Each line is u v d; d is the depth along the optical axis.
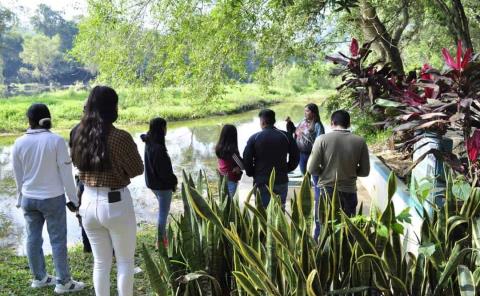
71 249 5.63
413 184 3.36
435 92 4.60
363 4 8.99
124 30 9.60
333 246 2.50
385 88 7.12
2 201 9.98
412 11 10.48
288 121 7.53
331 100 9.97
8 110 27.86
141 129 23.77
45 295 4.20
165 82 9.70
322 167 4.38
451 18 7.93
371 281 2.47
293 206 2.78
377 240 2.52
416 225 4.20
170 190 5.00
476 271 2.42
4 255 5.64
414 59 18.58
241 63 9.54
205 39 9.31
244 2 8.78
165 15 9.38
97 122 3.16
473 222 2.60
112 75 9.73
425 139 4.65
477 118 4.39
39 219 4.28
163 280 2.88
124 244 3.31
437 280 2.48
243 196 7.20
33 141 4.05
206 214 2.44
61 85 66.50
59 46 68.69
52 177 4.10
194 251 2.79
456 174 3.97
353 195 4.37
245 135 19.36
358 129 9.44
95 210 3.21
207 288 2.80
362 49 7.36
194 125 24.44
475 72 4.23
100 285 3.36
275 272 2.50
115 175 3.19
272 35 9.07
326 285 2.47
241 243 2.38
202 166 13.11
